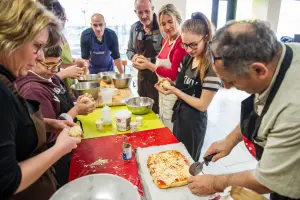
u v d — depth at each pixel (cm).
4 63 71
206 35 149
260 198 75
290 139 68
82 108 152
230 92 513
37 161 72
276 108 73
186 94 168
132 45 312
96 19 307
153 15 272
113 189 90
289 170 70
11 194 62
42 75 134
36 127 84
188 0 468
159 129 164
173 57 209
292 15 530
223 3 517
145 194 102
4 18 63
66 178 133
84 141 148
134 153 135
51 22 74
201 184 95
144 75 283
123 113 165
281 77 74
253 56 70
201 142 181
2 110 62
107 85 275
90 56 333
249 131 97
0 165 59
